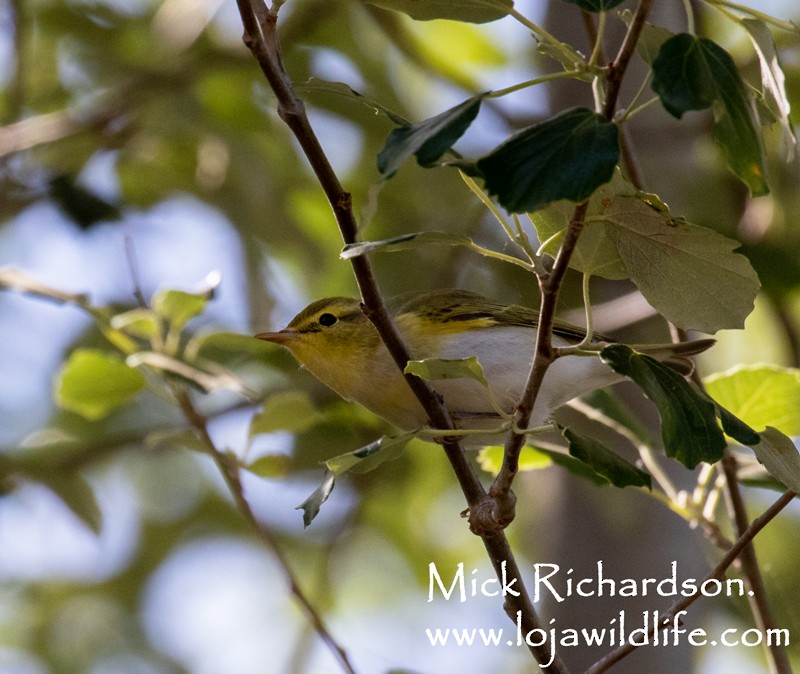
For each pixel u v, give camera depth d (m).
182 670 16.44
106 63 14.18
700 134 12.98
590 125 4.72
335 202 5.71
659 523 10.91
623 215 5.43
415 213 14.16
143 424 15.35
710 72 4.67
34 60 15.27
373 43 14.23
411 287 14.03
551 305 5.27
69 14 14.80
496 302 9.01
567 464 8.40
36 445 12.61
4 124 14.58
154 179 15.14
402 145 4.90
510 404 8.49
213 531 16.50
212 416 12.71
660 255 5.59
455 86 13.23
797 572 14.00
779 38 12.99
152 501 16.75
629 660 10.60
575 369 8.58
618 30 11.43
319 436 11.88
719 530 7.93
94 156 14.03
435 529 15.50
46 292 9.27
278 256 15.09
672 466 11.05
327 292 14.16
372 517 15.42
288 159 14.63
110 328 9.34
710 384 8.25
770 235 12.72
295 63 13.88
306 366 8.94
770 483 8.09
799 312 13.61
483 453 8.80
